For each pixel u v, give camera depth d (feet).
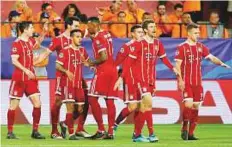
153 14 181.78
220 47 165.68
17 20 173.37
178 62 122.93
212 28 179.93
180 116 165.68
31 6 189.88
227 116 167.22
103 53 124.67
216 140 124.67
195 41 123.75
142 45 119.55
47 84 161.79
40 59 129.39
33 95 127.03
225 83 167.22
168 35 177.99
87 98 129.29
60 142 118.52
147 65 120.06
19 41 126.00
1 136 131.85
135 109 121.29
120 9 182.09
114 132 130.21
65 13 177.99
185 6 189.26
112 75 126.21
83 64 131.54
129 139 125.70
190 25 123.54
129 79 120.06
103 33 125.70
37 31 172.14
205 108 166.71
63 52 123.75
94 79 126.31
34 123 127.34
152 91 121.80
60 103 126.41
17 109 161.07
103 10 182.09
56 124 127.95
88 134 129.29
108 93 126.21
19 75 126.11
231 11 189.37
